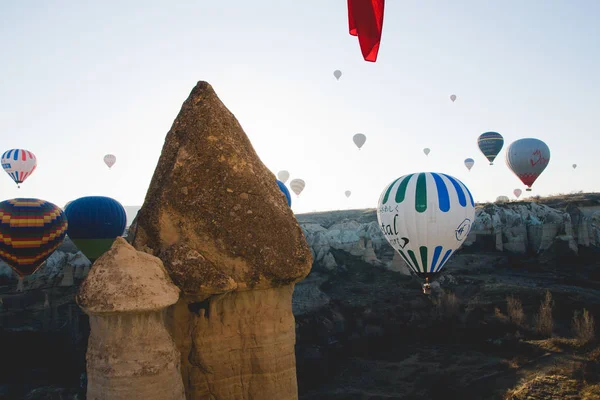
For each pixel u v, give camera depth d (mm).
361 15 10172
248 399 6480
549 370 26094
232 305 6492
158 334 5695
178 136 7039
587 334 29672
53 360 32156
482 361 29344
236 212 6574
